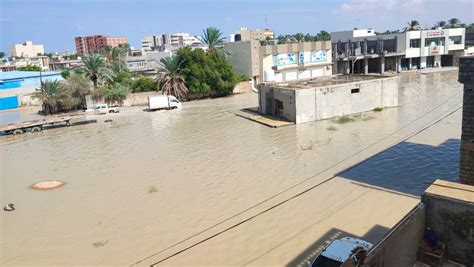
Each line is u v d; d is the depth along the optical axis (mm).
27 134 43281
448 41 84812
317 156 27766
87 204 21766
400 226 11484
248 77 69250
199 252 15844
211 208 20031
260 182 23297
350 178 22938
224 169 26234
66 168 29328
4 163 31922
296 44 72062
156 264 15188
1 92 67938
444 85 60875
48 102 56188
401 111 42000
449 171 23016
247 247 15953
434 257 12133
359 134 33219
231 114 47469
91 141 37719
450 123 35469
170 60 61281
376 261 10367
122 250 16422
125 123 45875
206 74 61344
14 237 18234
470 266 12047
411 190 20547
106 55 89312
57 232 18484
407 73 78812
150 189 23344
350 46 84500
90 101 58406
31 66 116188
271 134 35344
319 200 20031
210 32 68750
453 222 12242
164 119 46938
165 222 18781
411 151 27422
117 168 28312
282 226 17500
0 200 23312
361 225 16969
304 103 38562
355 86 41000
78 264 15539
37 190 24688
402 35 80438
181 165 27859
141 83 63219
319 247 15445
